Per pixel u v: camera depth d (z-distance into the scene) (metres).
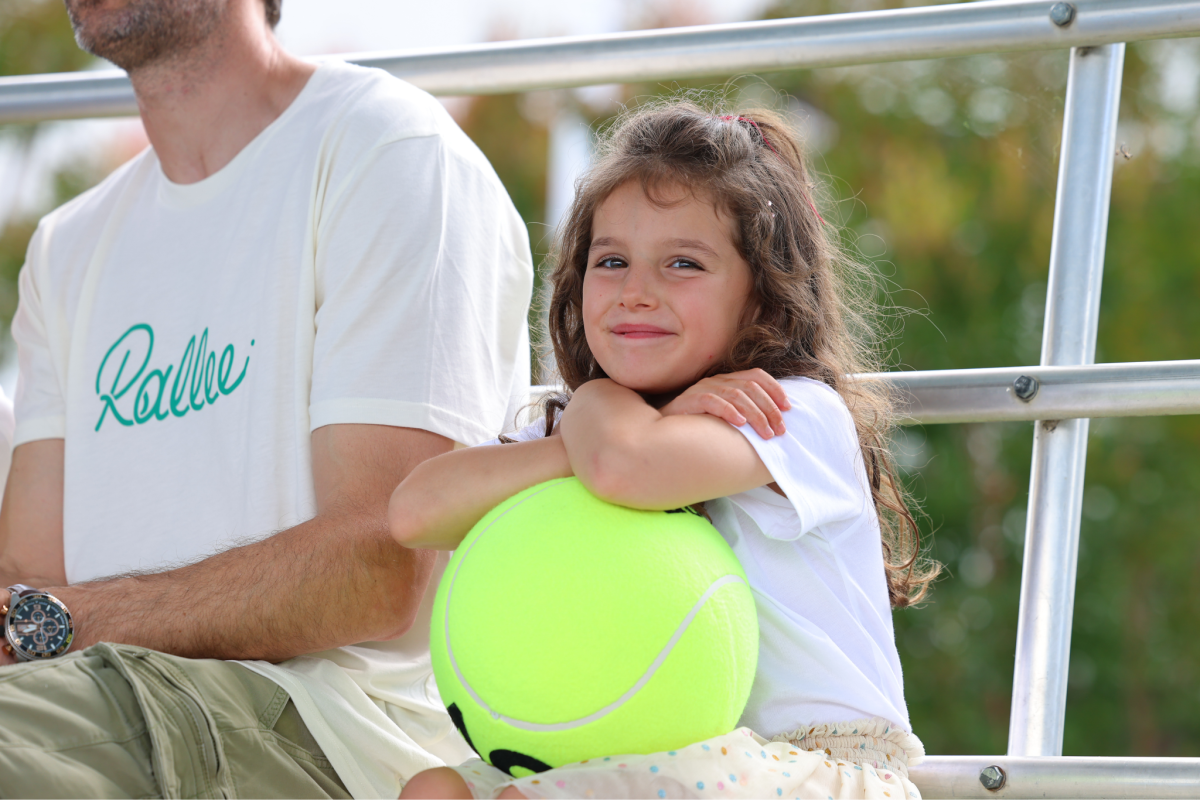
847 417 2.34
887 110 15.09
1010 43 2.72
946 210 14.61
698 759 1.92
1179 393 2.45
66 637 2.48
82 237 3.29
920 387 2.59
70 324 3.21
